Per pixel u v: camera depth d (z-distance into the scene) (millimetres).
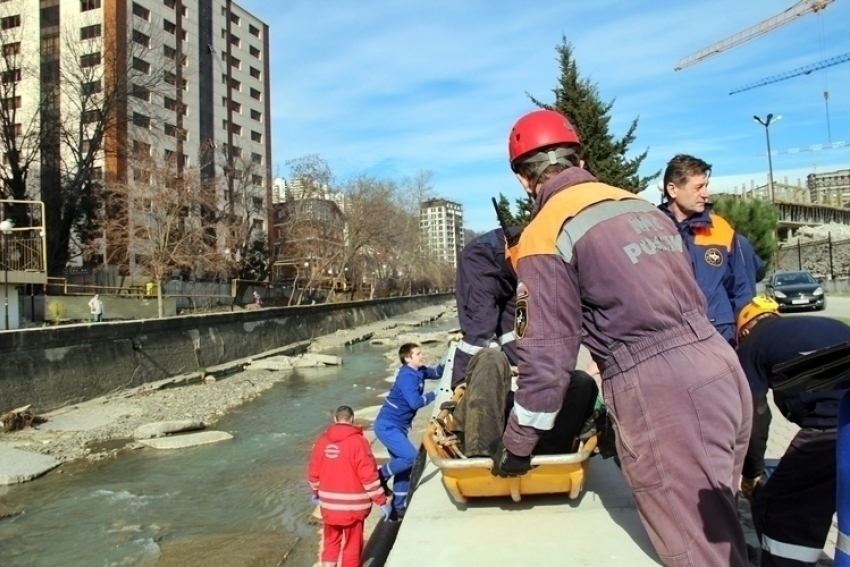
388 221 58656
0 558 7324
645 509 2303
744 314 3352
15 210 37844
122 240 37656
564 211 2438
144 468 10828
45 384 15227
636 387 2252
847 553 1868
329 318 39000
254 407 16406
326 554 6043
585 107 18453
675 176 4047
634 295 2258
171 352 20906
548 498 3250
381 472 6859
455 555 2713
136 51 53344
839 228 53344
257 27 90250
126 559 7176
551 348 2389
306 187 51844
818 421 2828
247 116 87500
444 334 36094
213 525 8109
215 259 42281
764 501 2998
